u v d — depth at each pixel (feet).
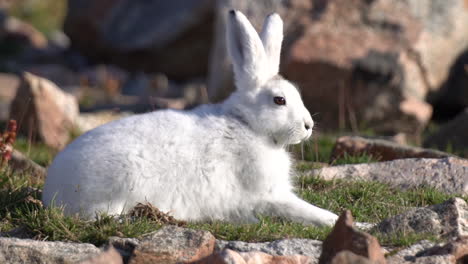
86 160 29.66
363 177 38.60
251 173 31.68
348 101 70.69
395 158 44.32
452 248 23.82
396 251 24.97
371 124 70.90
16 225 29.60
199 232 25.30
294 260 23.48
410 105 70.38
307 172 39.17
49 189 30.68
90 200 29.37
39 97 57.52
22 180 36.78
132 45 107.34
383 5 75.92
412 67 71.97
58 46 131.34
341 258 20.25
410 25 74.38
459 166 37.78
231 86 75.92
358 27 74.33
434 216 27.43
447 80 75.72
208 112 32.76
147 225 27.53
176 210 30.60
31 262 24.85
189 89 97.45
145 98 87.30
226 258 22.33
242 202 31.99
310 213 31.30
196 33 102.99
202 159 30.89
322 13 75.72
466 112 55.98
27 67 117.39
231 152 31.50
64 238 27.14
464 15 77.25
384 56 71.10
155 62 108.06
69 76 108.99
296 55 70.69
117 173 29.40
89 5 113.50
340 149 45.80
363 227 28.81
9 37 133.18
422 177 37.58
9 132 40.52
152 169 29.89
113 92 95.55
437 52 74.23
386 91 70.33
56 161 30.91
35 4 162.40
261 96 32.60
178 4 104.06
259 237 27.35
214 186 31.19
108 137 30.17
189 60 105.50
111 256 21.58
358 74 70.08
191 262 22.57
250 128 32.22
